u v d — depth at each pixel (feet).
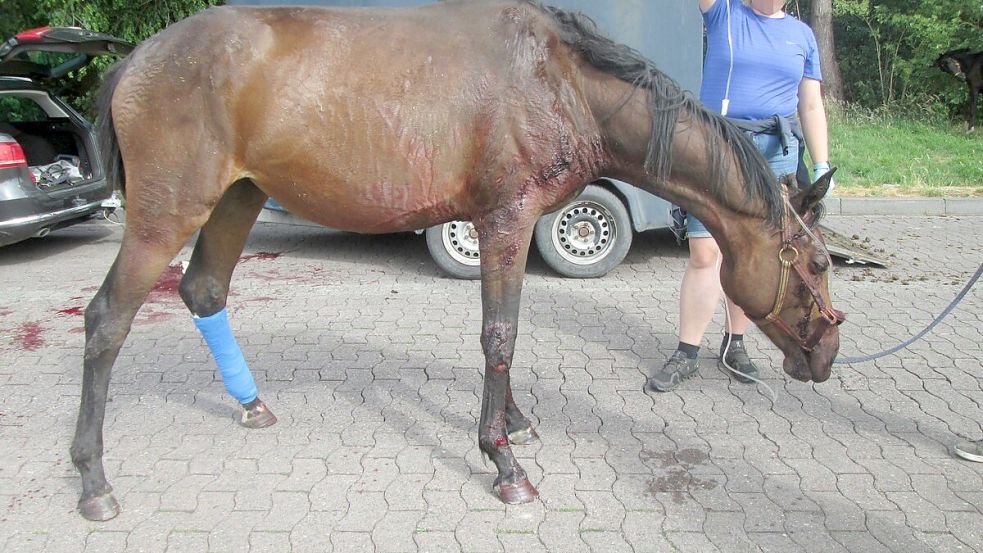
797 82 12.81
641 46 20.56
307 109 9.30
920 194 30.68
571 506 10.12
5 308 18.83
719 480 10.77
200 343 16.22
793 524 9.73
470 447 11.73
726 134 9.72
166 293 19.84
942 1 44.09
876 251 23.36
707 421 12.59
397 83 9.30
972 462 11.19
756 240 9.91
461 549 9.23
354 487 10.59
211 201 9.64
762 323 10.49
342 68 9.32
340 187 9.61
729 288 10.36
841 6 48.47
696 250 13.29
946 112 44.34
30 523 9.82
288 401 13.34
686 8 20.42
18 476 10.96
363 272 22.20
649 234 26.76
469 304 18.95
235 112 9.33
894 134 40.70
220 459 11.38
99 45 20.08
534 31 9.44
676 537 9.47
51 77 26.02
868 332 16.58
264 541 9.41
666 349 15.79
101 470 10.07
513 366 14.87
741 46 12.40
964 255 23.25
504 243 9.68
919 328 16.81
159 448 11.71
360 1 20.80
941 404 13.12
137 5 31.24
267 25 9.46
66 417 12.84
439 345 16.03
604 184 20.81
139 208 9.61
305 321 17.60
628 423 12.52
